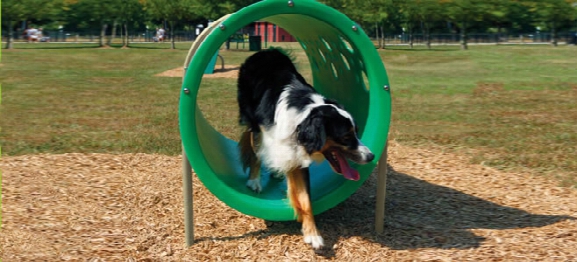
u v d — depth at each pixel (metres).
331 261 4.52
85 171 6.97
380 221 5.05
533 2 39.47
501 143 8.91
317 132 4.34
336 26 4.59
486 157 7.97
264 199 4.73
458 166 7.48
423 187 6.53
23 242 4.80
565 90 15.35
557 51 31.17
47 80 16.86
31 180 6.55
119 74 18.80
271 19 5.55
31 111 11.63
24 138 9.02
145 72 19.55
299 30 6.10
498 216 5.57
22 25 43.94
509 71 20.52
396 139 9.08
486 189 6.49
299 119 4.44
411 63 23.80
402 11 36.00
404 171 7.19
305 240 4.55
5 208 5.59
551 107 12.60
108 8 41.66
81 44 38.09
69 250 4.67
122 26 43.16
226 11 35.91
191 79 4.35
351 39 4.65
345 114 4.46
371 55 4.68
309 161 4.48
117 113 11.42
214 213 5.51
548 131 9.91
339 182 4.89
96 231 5.09
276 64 5.15
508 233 5.09
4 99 13.15
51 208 5.64
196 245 4.80
